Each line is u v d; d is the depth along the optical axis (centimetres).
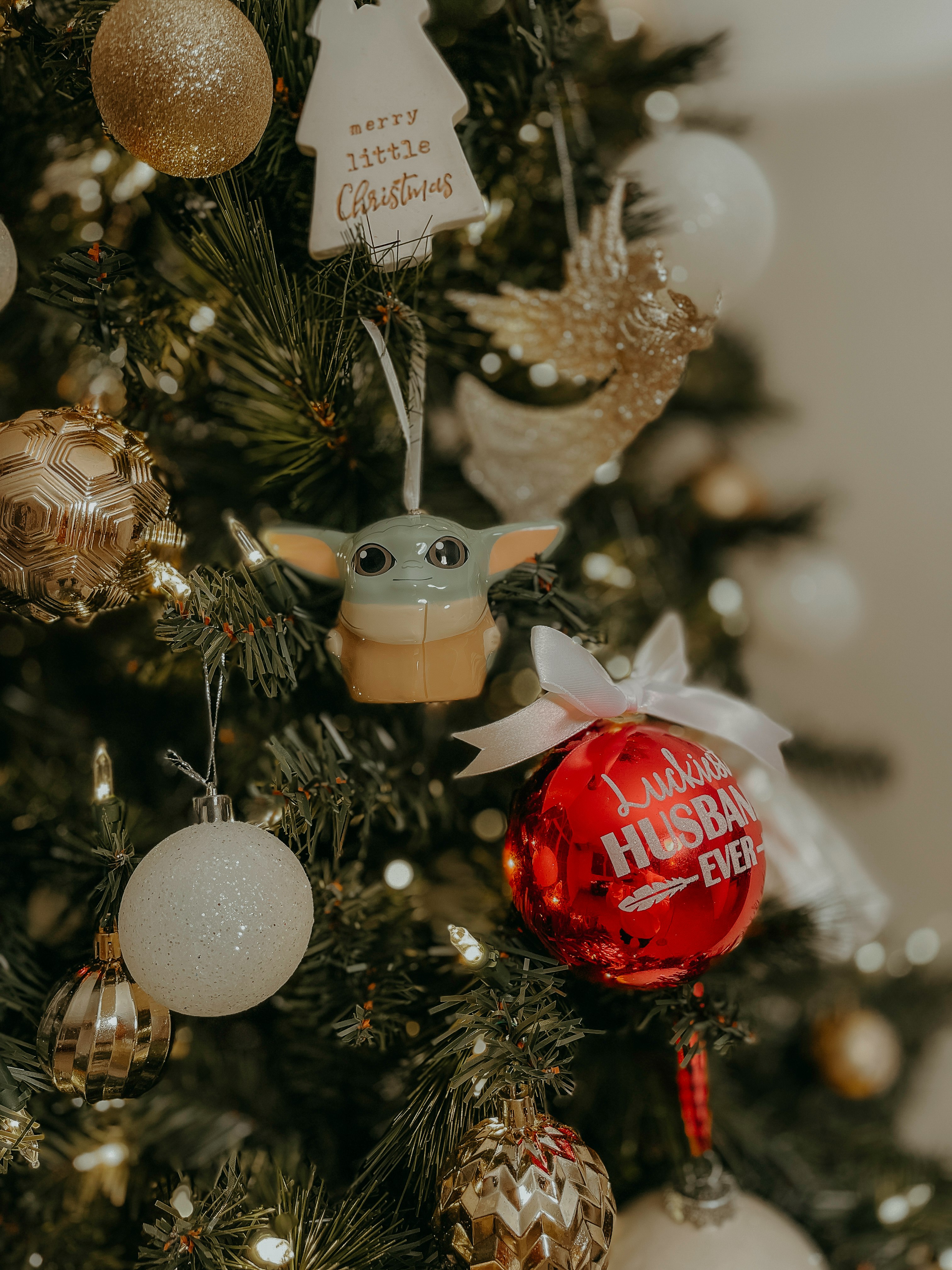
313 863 52
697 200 55
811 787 92
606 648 59
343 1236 48
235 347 53
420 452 50
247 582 48
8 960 53
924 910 93
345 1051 58
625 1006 53
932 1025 75
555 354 54
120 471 46
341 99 50
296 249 53
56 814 58
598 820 45
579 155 60
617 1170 58
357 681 48
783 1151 67
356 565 47
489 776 59
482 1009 47
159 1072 48
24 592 46
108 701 65
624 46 63
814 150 88
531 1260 45
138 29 44
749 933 57
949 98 85
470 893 61
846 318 90
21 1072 48
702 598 72
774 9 87
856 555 92
